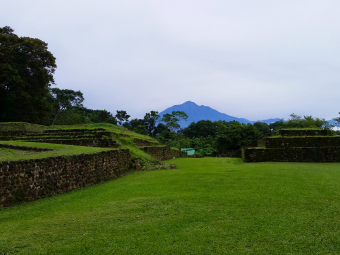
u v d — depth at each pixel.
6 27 33.12
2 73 29.67
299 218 5.64
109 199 7.94
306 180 10.30
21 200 7.50
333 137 20.91
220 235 4.87
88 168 11.01
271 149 20.58
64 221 5.81
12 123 27.08
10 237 4.91
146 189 9.25
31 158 8.22
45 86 36.59
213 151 49.91
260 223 5.40
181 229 5.21
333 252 4.17
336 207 6.38
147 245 4.53
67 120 46.69
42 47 34.00
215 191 8.47
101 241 4.71
